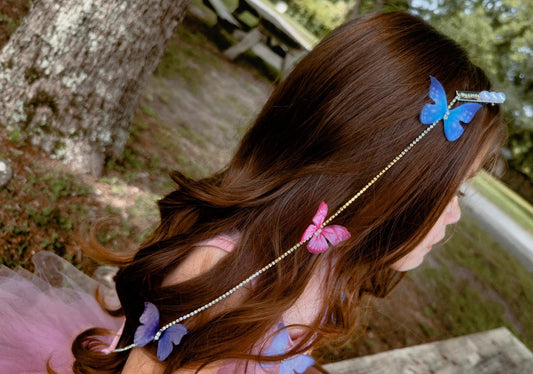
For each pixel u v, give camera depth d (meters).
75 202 1.34
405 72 0.46
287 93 0.50
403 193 0.47
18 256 1.12
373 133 0.45
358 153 0.46
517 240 4.11
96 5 1.41
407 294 1.97
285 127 0.49
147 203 1.51
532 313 2.67
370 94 0.45
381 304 1.64
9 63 1.41
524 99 6.08
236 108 2.93
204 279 0.46
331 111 0.46
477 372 1.00
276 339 0.50
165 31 1.59
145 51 1.55
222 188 0.52
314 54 0.49
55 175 1.38
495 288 2.68
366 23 0.49
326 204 0.46
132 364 0.46
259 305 0.46
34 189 1.29
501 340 1.17
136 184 1.59
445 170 0.47
